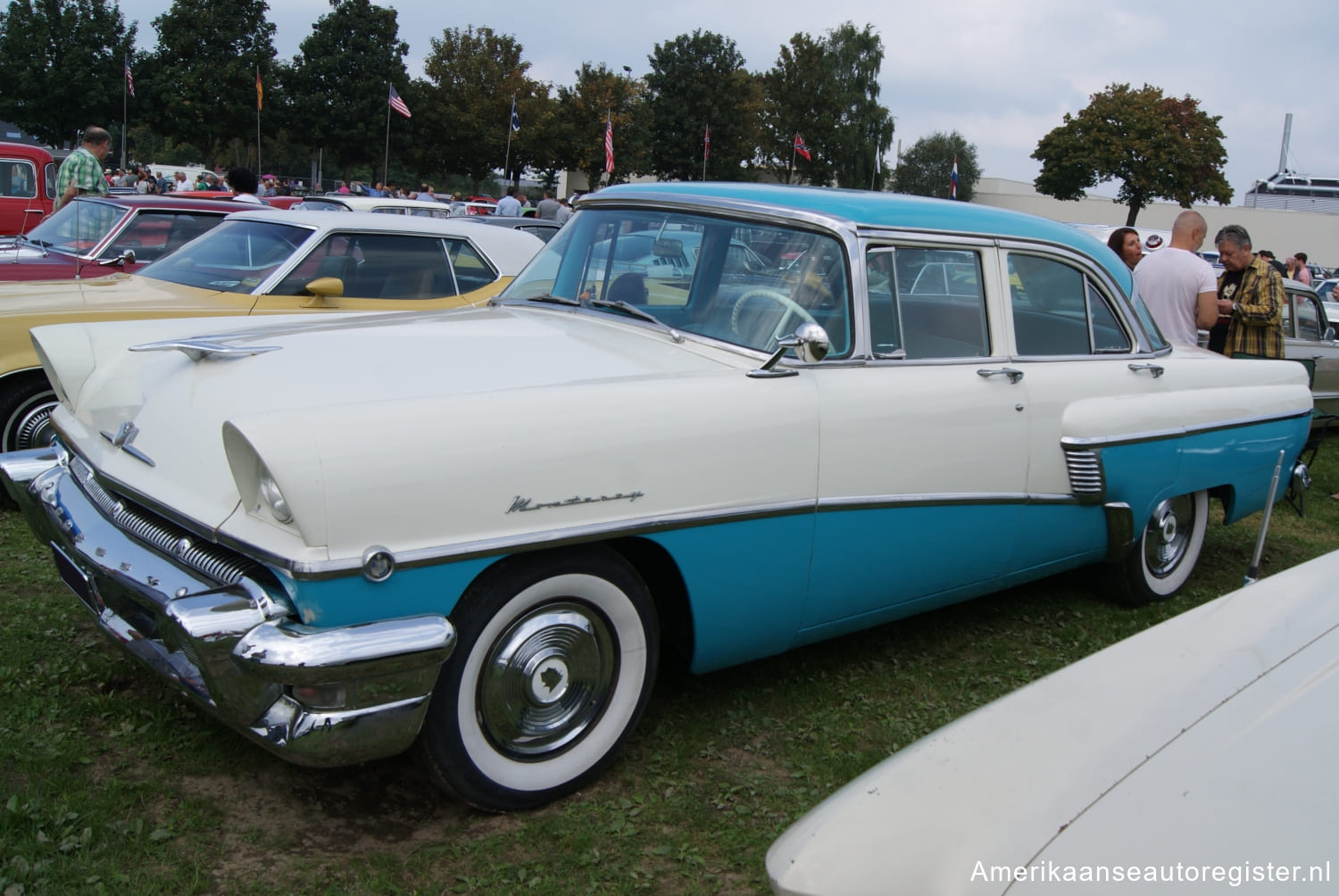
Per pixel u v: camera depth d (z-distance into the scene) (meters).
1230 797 1.37
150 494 2.51
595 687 2.70
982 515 3.47
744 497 2.80
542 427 2.44
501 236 6.37
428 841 2.47
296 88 39.00
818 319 3.06
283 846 2.40
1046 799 1.44
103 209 7.15
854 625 3.33
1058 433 3.69
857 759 2.99
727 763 2.92
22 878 2.14
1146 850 1.31
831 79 60.47
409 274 5.88
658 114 53.72
